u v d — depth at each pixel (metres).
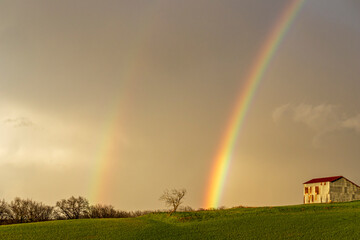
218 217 76.94
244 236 59.59
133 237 61.62
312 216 72.62
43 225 73.94
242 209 86.62
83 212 134.00
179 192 87.44
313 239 55.69
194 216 78.44
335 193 112.38
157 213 87.06
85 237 62.19
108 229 68.25
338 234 57.78
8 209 125.00
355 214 73.12
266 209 83.12
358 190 115.56
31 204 127.12
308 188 120.88
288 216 73.81
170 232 64.44
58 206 131.50
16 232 66.75
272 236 58.66
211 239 58.72
